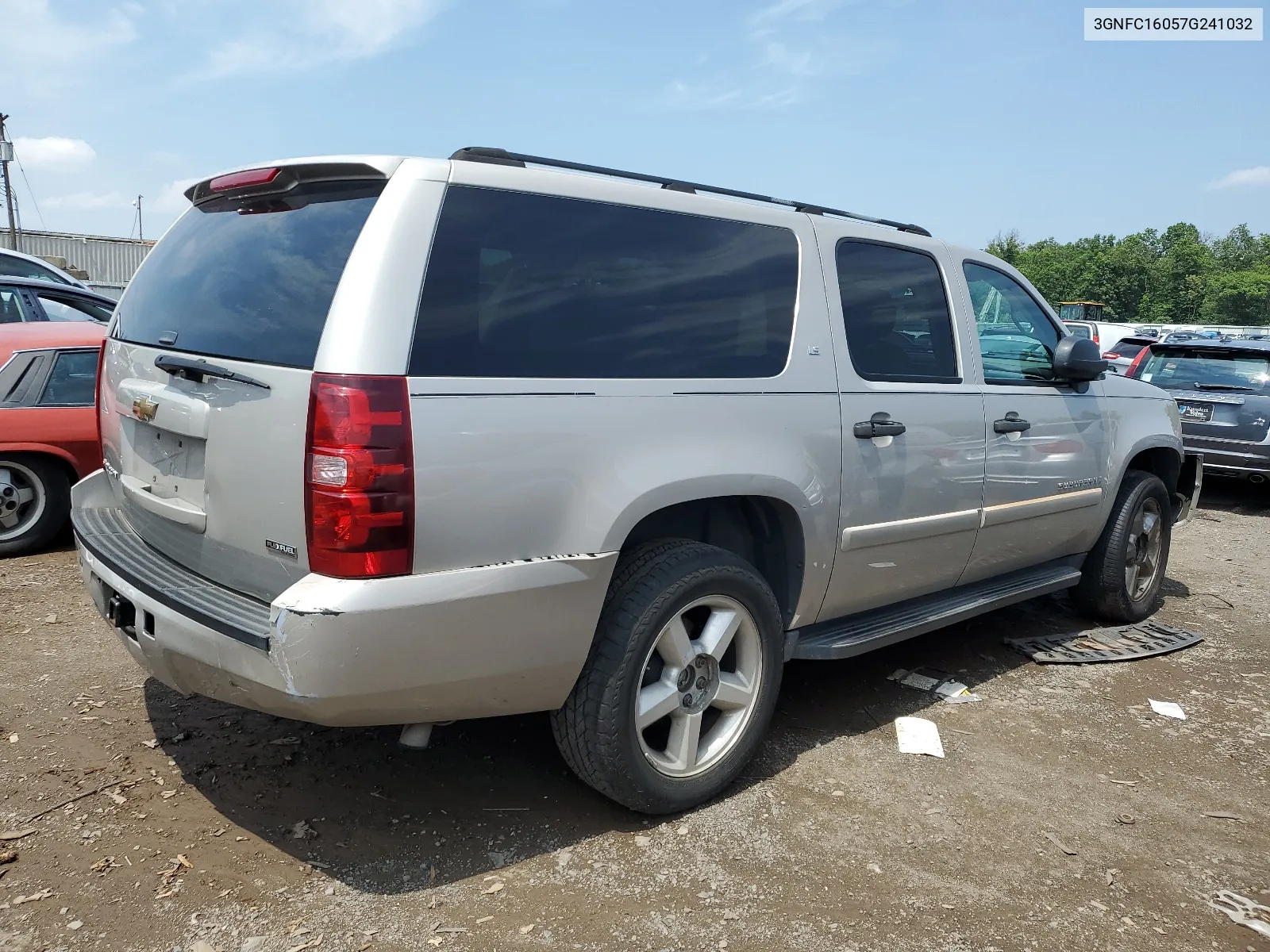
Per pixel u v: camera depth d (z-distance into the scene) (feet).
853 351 11.80
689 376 9.89
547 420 8.60
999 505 13.89
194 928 8.04
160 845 9.20
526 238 8.93
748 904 8.75
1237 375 32.19
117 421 10.75
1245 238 509.76
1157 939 8.56
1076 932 8.60
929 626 13.06
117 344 10.86
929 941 8.36
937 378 13.01
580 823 9.99
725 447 10.00
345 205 8.60
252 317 8.68
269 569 8.28
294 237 8.87
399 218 8.15
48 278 34.76
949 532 13.06
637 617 9.35
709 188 11.15
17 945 7.72
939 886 9.20
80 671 13.21
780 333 10.97
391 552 7.72
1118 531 16.97
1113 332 97.76
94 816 9.63
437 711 8.46
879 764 11.71
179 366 8.87
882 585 12.51
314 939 7.98
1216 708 14.16
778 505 10.79
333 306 7.94
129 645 9.42
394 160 8.45
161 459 9.53
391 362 7.80
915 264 13.21
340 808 10.05
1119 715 13.71
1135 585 17.85
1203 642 17.33
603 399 9.06
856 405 11.58
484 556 8.25
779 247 11.25
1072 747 12.57
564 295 9.09
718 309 10.37
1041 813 10.73
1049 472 14.84
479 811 10.12
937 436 12.64
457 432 8.03
